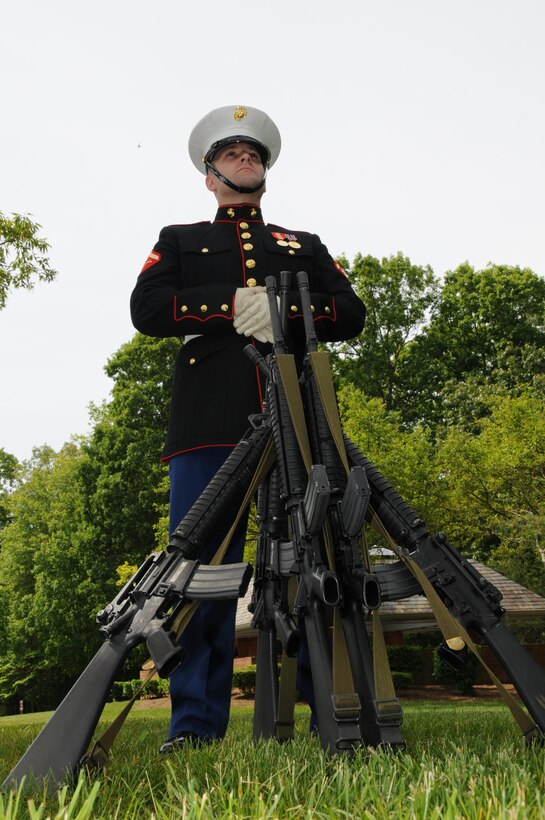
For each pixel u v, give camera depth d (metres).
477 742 2.10
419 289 34.06
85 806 1.08
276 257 3.14
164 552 1.97
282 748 1.95
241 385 2.88
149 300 2.87
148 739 2.87
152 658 1.78
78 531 28.39
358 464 2.15
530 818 1.04
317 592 1.81
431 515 17.66
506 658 1.91
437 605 1.89
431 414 32.44
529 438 17.44
